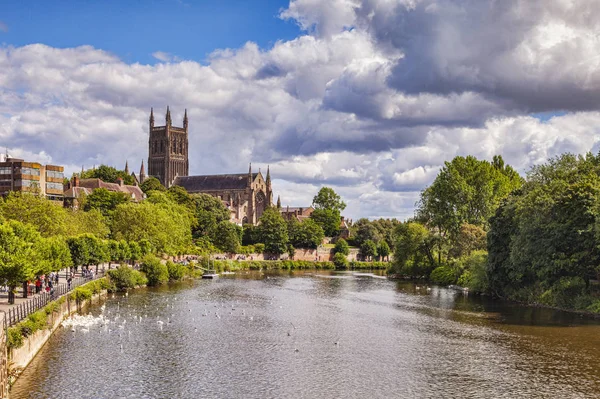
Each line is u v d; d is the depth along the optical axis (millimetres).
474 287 137375
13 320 60500
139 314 98312
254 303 117188
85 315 94438
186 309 105875
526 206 111750
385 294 137000
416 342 78625
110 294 126625
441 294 137250
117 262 170375
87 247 119000
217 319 95750
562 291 109688
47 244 87938
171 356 69812
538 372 64000
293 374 63094
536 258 108125
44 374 60281
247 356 70562
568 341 79125
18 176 197750
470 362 68188
